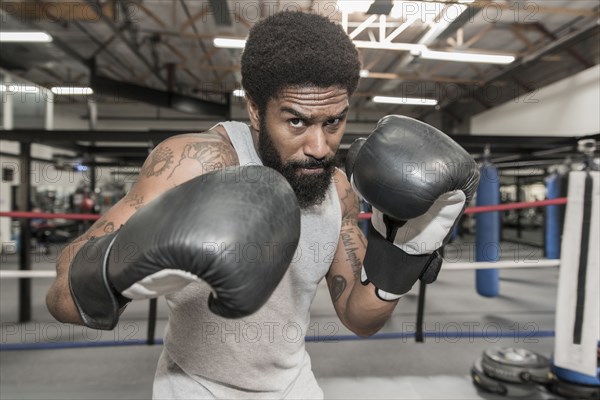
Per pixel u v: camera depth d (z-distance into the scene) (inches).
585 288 70.2
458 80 262.7
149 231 17.4
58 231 277.1
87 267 18.8
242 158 26.9
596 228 69.1
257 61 22.3
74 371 89.2
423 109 336.5
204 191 18.3
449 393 81.3
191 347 28.2
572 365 71.6
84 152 144.6
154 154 25.0
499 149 159.9
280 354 29.4
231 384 28.7
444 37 173.5
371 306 29.3
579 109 136.1
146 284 17.6
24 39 162.4
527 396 79.4
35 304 147.3
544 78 191.9
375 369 91.5
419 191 23.5
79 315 19.3
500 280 201.3
